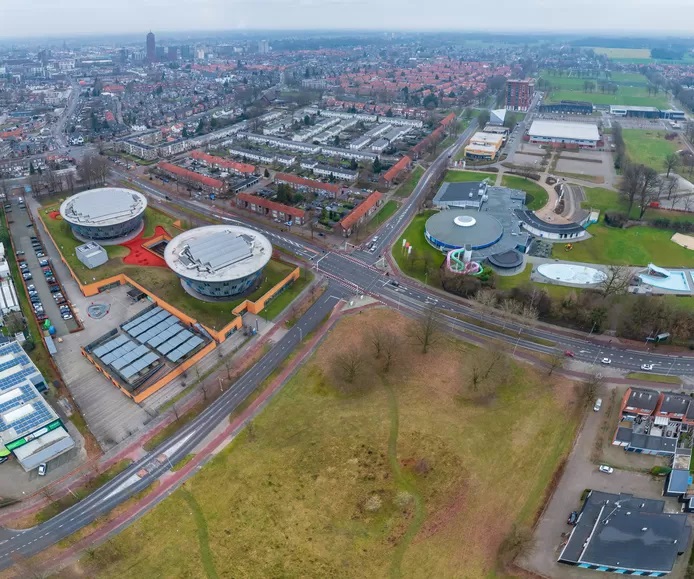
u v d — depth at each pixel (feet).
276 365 530.27
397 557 347.56
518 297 618.03
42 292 647.56
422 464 412.16
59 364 528.63
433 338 565.12
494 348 545.44
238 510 378.53
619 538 347.15
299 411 471.21
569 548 347.77
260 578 332.80
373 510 377.71
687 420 451.94
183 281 652.07
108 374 501.97
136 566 341.41
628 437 439.22
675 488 395.96
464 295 652.07
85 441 442.50
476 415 465.88
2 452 417.08
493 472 410.72
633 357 548.31
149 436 447.01
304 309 621.31
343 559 345.31
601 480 411.54
